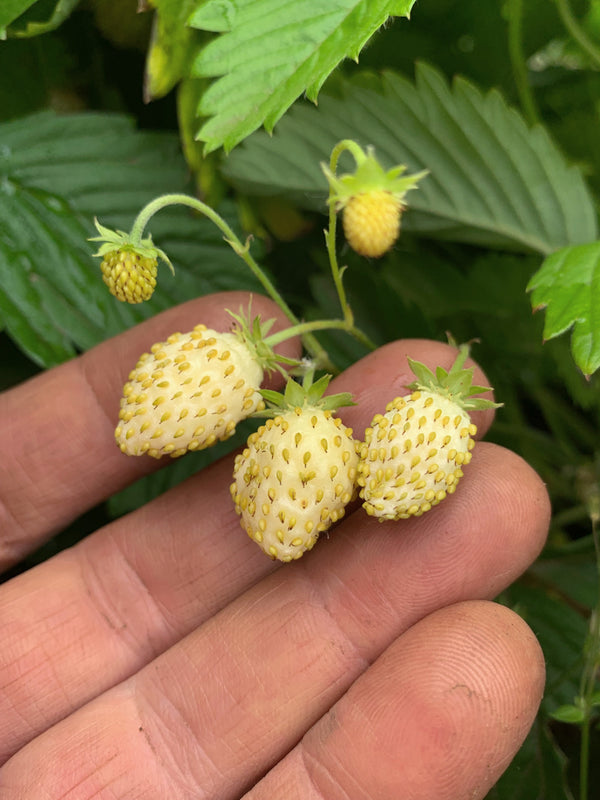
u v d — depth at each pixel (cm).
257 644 9
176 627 10
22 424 10
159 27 9
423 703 8
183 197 9
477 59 13
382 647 9
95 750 9
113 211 12
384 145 11
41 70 12
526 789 10
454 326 13
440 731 8
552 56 13
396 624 9
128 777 9
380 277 12
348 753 8
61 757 9
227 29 8
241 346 9
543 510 9
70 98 12
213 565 10
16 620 10
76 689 10
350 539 9
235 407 9
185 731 9
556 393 14
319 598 9
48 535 11
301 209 13
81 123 12
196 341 9
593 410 14
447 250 13
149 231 11
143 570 10
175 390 8
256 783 9
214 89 8
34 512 11
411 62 13
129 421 8
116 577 10
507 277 13
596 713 10
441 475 8
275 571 10
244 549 10
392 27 13
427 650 8
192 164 11
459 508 8
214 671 9
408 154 11
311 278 12
